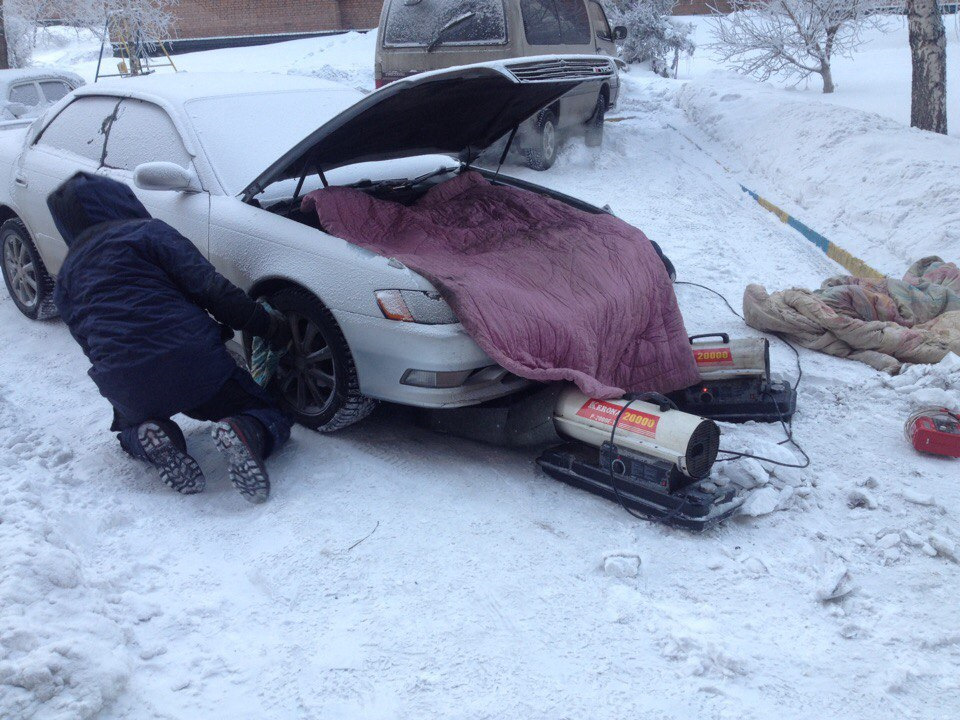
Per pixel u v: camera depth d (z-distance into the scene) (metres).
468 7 10.41
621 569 3.32
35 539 3.30
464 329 3.89
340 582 3.32
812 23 15.16
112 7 19.16
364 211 4.46
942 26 10.38
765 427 4.61
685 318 6.22
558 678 2.83
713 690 2.76
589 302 4.35
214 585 3.32
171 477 3.92
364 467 4.17
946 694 2.75
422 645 2.98
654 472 3.66
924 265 6.34
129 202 4.12
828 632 3.04
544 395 4.09
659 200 9.79
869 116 10.46
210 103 5.10
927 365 5.14
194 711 2.69
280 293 4.33
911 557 3.48
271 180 4.52
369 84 19.73
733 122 12.73
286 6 29.06
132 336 3.78
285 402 4.51
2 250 6.27
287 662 2.91
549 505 3.86
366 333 3.98
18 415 4.74
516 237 4.73
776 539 3.61
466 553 3.50
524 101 5.17
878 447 4.41
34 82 10.27
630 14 22.80
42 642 2.76
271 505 3.87
